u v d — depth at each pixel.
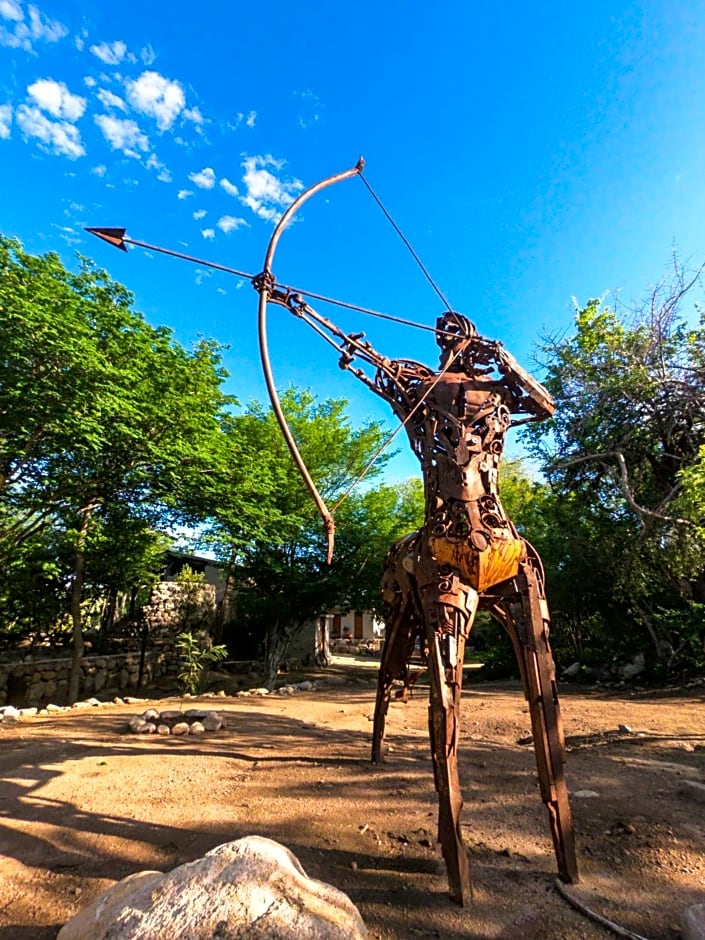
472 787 4.59
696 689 10.02
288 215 3.46
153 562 15.58
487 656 15.07
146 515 13.16
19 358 8.44
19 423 9.21
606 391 12.09
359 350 3.75
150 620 18.00
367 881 3.04
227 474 12.35
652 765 5.10
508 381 3.92
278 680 16.12
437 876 3.08
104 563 13.72
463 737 6.47
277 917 2.12
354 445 16.50
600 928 2.56
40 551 12.23
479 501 3.48
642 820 3.78
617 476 12.39
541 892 2.90
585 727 7.05
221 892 2.25
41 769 5.05
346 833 3.67
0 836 3.59
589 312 12.71
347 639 32.06
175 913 2.16
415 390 3.86
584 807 4.05
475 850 3.41
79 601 12.37
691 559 10.52
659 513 10.47
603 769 4.99
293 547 15.86
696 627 10.93
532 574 3.48
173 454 11.13
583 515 13.50
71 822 3.83
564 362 13.20
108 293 10.63
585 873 3.08
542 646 3.31
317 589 15.21
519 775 4.88
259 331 3.34
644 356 11.91
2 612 12.78
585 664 12.59
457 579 3.38
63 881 3.05
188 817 3.93
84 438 9.58
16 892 2.93
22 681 12.59
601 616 13.26
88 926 2.29
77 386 9.06
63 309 9.05
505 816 3.95
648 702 9.09
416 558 3.70
